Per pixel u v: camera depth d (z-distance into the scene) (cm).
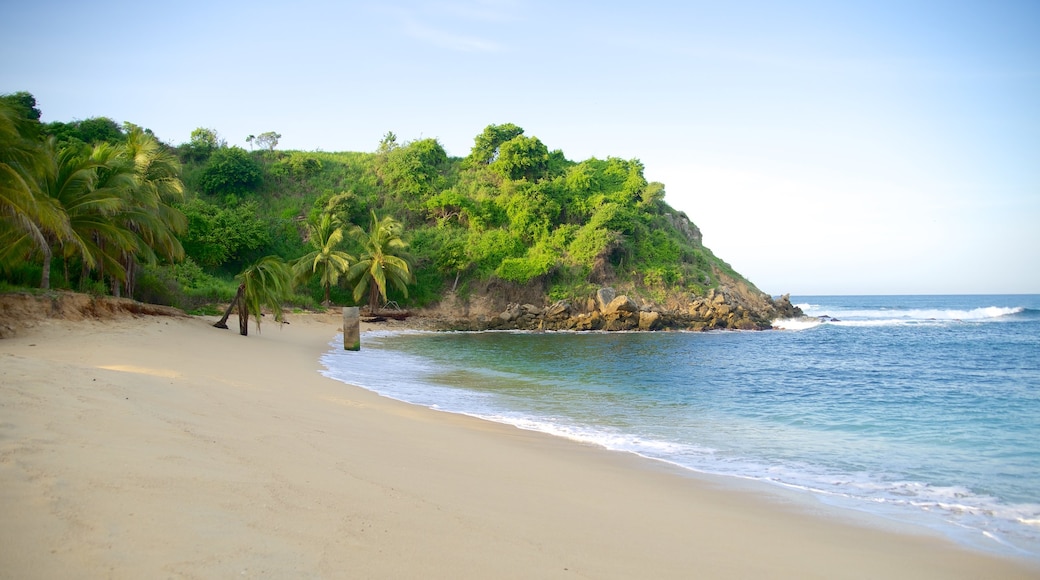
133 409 818
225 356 1983
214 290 4259
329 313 5038
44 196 1889
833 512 806
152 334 2130
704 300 5875
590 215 6719
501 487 782
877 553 655
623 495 817
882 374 2609
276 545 460
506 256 6084
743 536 679
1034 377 2517
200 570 400
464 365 2709
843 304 15125
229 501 535
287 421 991
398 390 1816
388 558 473
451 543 529
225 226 5081
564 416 1512
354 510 575
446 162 7881
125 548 414
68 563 384
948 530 743
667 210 7944
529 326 5472
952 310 10000
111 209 2406
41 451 568
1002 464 1089
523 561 513
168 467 593
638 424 1434
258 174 6469
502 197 6688
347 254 5284
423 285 5900
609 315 5438
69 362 1229
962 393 2053
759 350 3784
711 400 1855
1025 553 670
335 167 7356
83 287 2709
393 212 6625
